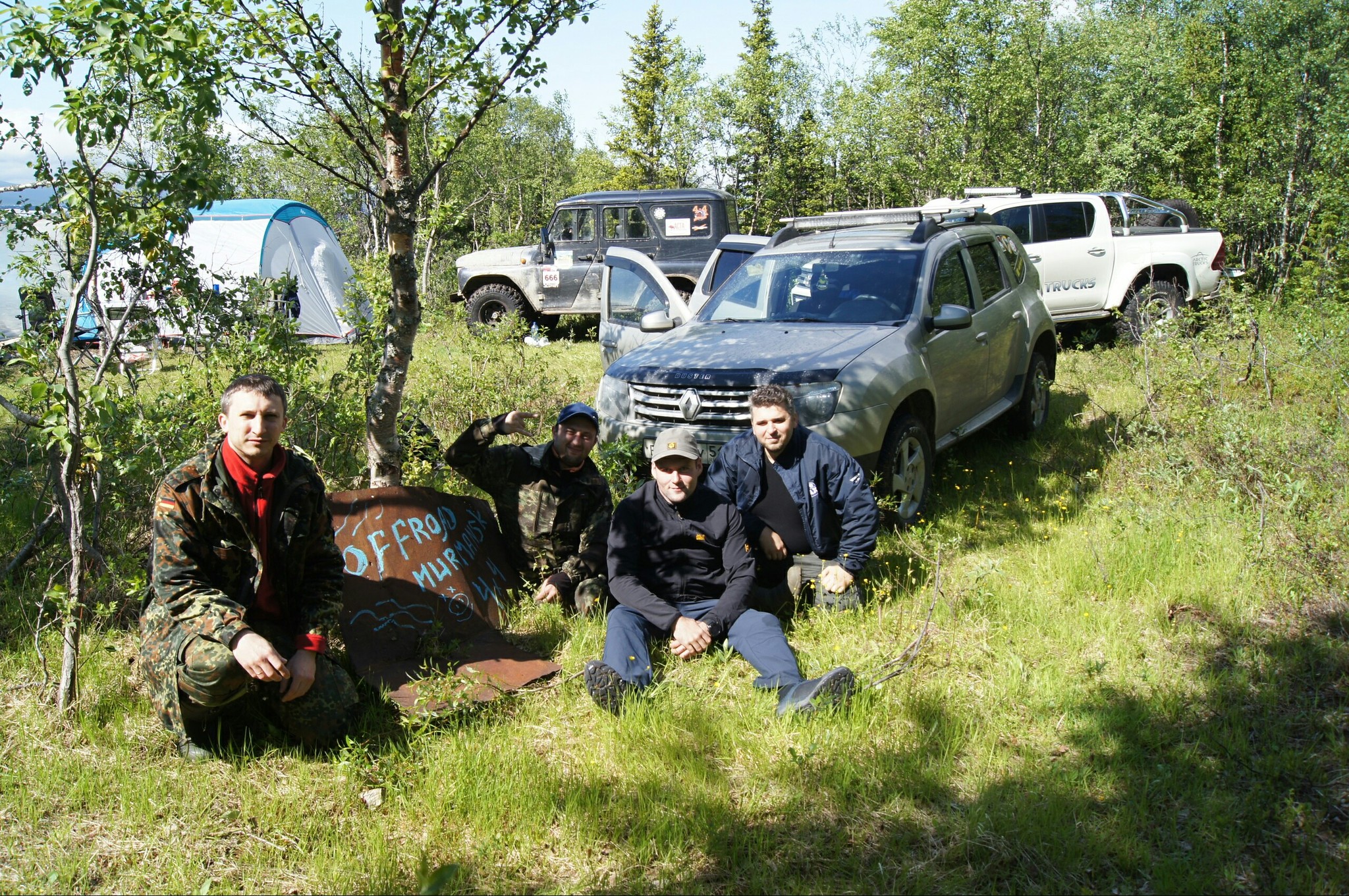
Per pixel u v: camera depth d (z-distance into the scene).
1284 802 3.01
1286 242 17.83
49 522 4.75
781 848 2.87
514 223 39.50
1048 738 3.44
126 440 4.66
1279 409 7.28
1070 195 12.21
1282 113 18.66
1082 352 11.45
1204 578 4.61
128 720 3.61
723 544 4.16
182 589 3.20
